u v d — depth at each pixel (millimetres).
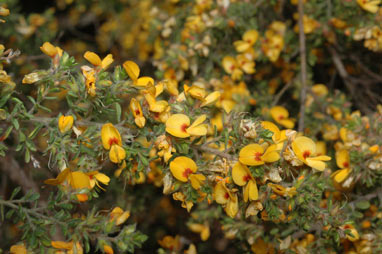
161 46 428
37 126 245
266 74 446
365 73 461
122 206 381
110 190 383
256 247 321
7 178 375
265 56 388
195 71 366
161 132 240
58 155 239
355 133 310
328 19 384
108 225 263
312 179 243
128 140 241
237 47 366
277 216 242
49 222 255
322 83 487
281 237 317
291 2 424
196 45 356
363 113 420
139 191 396
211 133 265
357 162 294
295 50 409
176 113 245
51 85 246
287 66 434
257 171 233
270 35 390
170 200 458
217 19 357
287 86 418
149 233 462
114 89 242
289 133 238
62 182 245
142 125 237
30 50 458
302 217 251
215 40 364
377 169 293
